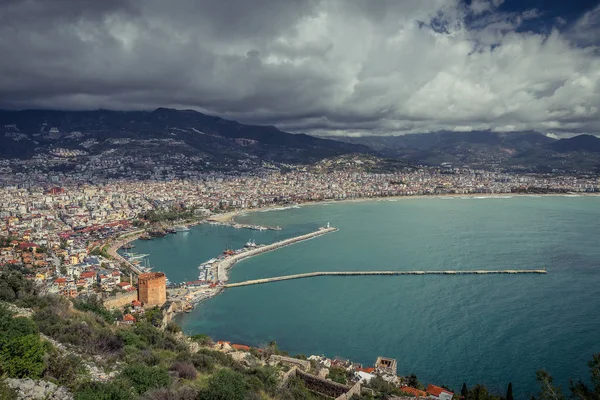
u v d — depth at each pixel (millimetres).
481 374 118688
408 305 174125
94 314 101250
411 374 112188
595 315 157375
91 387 47000
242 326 156000
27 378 45031
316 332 149250
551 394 63438
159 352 75125
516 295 181750
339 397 73125
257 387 66875
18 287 97312
